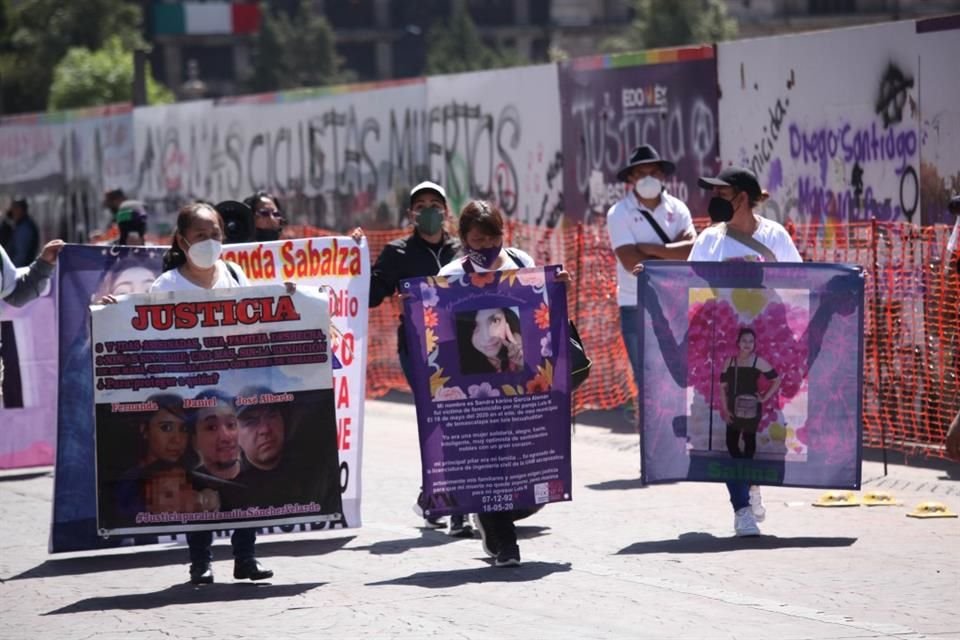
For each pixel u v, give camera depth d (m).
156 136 35.41
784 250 12.19
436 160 25.55
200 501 10.34
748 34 97.56
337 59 120.12
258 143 31.14
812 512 12.71
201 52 135.25
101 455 10.29
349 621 9.40
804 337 11.66
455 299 10.70
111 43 85.19
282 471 10.39
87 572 11.50
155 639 9.13
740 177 12.09
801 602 9.55
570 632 8.92
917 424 15.41
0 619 9.93
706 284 11.74
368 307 12.34
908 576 10.21
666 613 9.33
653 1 83.88
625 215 14.77
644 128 20.73
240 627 9.36
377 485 15.00
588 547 11.57
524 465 10.77
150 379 10.33
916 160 16.61
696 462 11.80
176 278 10.57
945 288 14.97
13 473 16.94
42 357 15.88
